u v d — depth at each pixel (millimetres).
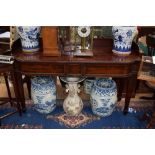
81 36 2373
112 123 2682
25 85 3367
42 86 2584
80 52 2412
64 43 2533
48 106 2721
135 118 2766
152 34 3008
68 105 2709
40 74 2432
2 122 2668
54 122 2684
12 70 2410
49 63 2344
